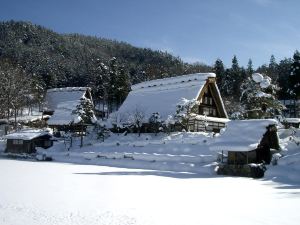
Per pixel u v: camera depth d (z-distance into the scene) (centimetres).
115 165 3806
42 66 12006
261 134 3127
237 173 2977
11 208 1302
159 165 3506
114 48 19175
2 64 8119
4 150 5409
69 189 1870
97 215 1222
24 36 16362
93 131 5234
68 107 6131
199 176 2873
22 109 8056
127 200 1556
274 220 1219
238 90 9088
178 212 1311
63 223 1097
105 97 8738
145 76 10844
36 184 2047
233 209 1403
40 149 4997
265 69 10656
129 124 4938
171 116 4525
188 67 13738
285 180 2625
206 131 4828
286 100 7925
